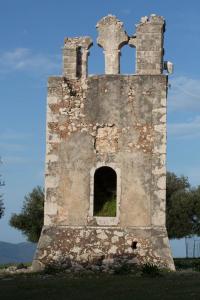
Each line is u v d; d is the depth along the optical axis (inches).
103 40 1274.6
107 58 1270.9
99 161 1229.1
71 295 797.2
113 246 1193.4
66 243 1200.8
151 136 1227.2
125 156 1226.0
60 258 1190.9
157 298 764.6
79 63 1273.4
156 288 864.9
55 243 1202.0
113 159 1227.2
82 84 1256.2
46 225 1217.4
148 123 1231.5
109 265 1179.9
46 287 884.6
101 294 806.5
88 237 1201.4
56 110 1250.6
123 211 1210.6
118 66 1268.5
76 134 1242.0
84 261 1186.6
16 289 860.0
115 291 836.0
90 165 1230.3
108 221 1210.6
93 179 1226.0
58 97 1253.7
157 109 1232.8
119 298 767.1
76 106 1249.4
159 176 1215.6
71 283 935.7
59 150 1239.5
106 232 1203.2
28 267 1251.8
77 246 1197.7
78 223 1215.6
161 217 1205.1
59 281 968.9
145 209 1208.8
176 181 2440.9
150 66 1251.8
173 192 2402.8
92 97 1249.4
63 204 1222.9
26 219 2242.9
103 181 1285.7
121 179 1219.2
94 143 1235.9
